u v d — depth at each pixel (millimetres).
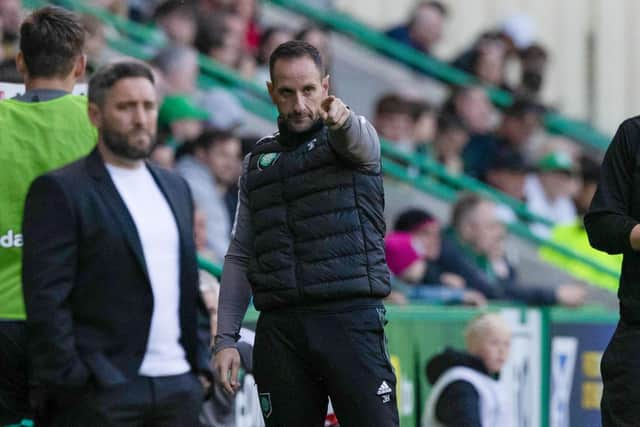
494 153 38625
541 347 25062
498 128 39844
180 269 14906
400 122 36562
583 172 39000
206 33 34906
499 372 24531
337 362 16109
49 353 14164
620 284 17094
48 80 16750
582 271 34625
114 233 14547
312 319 16172
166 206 14969
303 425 16453
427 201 35781
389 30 42438
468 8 45688
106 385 14344
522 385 24875
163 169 15289
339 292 16078
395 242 29062
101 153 14867
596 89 46938
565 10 46844
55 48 16672
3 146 16266
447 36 45344
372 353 16203
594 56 46938
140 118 14570
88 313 14508
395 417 16406
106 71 14602
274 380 16438
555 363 25234
